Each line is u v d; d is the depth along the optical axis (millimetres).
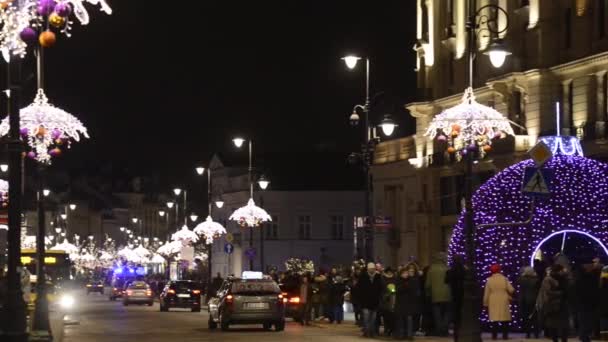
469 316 29656
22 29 16688
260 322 41406
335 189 113938
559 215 34844
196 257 114750
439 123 35938
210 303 44938
